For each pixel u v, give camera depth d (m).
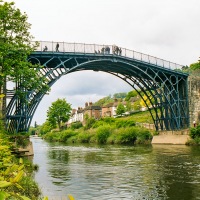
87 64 38.31
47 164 24.95
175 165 22.86
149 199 13.09
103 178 18.09
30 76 26.27
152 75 47.72
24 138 29.12
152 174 19.14
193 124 47.34
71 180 17.45
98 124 78.75
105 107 124.62
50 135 92.19
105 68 43.84
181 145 44.31
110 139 59.38
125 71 45.03
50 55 34.28
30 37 25.89
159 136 49.94
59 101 102.62
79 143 65.38
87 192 14.43
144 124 64.94
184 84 49.47
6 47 22.97
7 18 24.17
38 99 31.98
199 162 24.22
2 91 25.70
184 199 12.98
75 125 104.38
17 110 31.86
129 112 101.50
